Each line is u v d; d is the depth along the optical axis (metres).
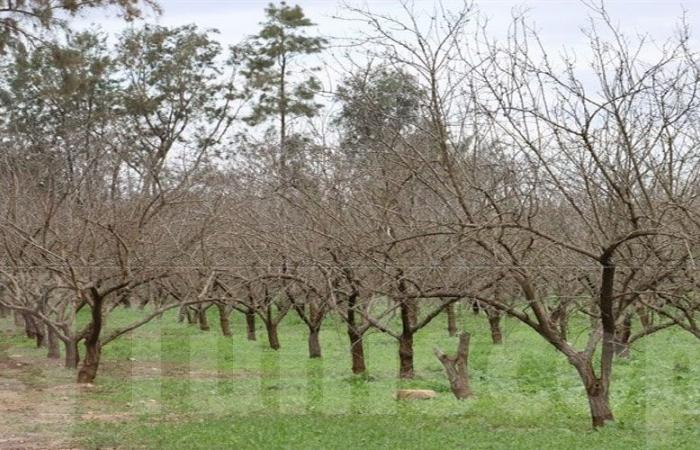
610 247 11.38
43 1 24.36
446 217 13.69
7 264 19.17
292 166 18.25
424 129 12.91
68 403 14.80
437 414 13.23
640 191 12.48
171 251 17.66
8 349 23.55
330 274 16.08
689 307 13.02
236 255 18.52
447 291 13.20
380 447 10.62
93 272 17.53
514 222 11.78
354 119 15.53
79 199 19.17
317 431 11.59
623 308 12.48
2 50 24.67
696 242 11.20
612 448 10.55
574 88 11.95
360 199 15.62
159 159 22.67
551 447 10.59
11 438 11.70
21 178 21.00
